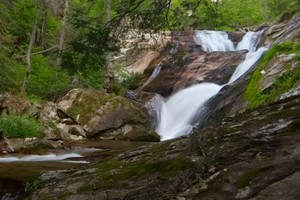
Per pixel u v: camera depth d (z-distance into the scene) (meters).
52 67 19.98
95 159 9.71
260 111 5.48
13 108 13.53
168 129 16.45
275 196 3.04
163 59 24.73
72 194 4.80
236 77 18.20
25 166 8.45
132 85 23.09
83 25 8.03
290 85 9.20
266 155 3.78
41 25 22.80
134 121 15.42
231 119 5.62
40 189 5.57
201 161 4.05
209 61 21.23
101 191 4.54
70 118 15.12
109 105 15.44
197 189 3.57
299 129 4.21
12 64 17.55
